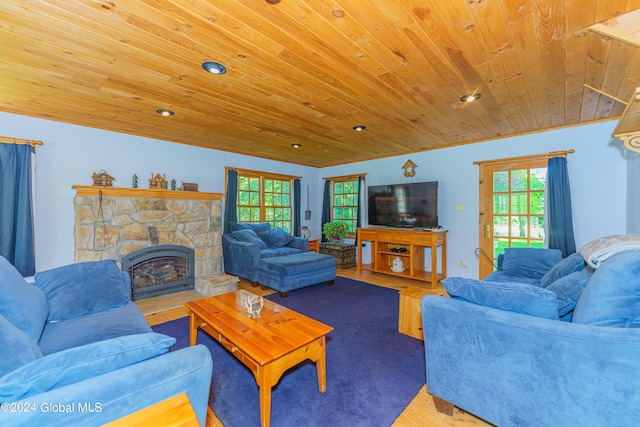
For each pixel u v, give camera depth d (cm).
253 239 444
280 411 155
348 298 359
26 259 288
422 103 257
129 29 152
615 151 309
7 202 280
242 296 245
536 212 364
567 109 276
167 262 388
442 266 437
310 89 228
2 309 132
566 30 151
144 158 386
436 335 148
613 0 129
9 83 220
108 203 337
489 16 141
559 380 112
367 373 192
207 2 131
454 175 434
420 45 166
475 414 137
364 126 331
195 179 441
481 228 407
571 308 147
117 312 193
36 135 305
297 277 376
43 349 139
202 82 217
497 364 128
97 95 244
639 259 113
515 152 375
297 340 160
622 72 197
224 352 221
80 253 318
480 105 263
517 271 295
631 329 104
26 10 136
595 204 321
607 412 104
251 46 169
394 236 458
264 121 313
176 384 96
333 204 634
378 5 134
